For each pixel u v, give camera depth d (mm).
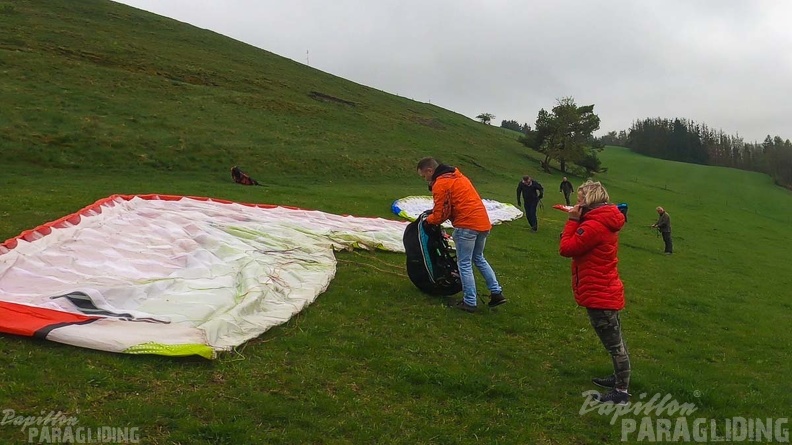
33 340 5504
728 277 17859
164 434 4375
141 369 5309
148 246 9609
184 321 6469
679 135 125500
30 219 12156
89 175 25141
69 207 14180
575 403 6000
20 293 6742
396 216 20453
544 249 16562
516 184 45062
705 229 35469
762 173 94438
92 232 9719
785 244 34969
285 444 4508
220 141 34188
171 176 27734
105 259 8633
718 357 8336
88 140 28688
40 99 32625
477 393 5867
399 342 7086
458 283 9211
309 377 5719
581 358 7391
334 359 6250
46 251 8414
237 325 6527
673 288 13773
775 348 9266
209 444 4348
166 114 36656
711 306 12062
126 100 37000
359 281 9586
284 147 36656
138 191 20641
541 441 5148
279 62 68688
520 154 65375
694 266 19250
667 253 21469
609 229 5805
